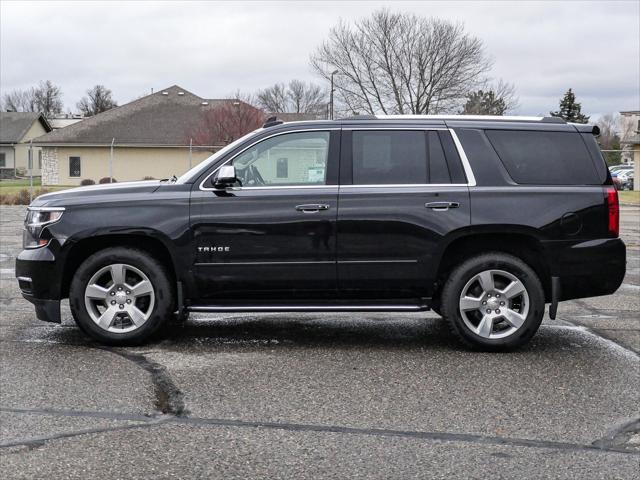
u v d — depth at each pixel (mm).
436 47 46969
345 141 6523
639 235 17547
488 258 6406
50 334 7090
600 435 4508
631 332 7336
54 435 4453
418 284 6434
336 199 6383
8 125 64312
